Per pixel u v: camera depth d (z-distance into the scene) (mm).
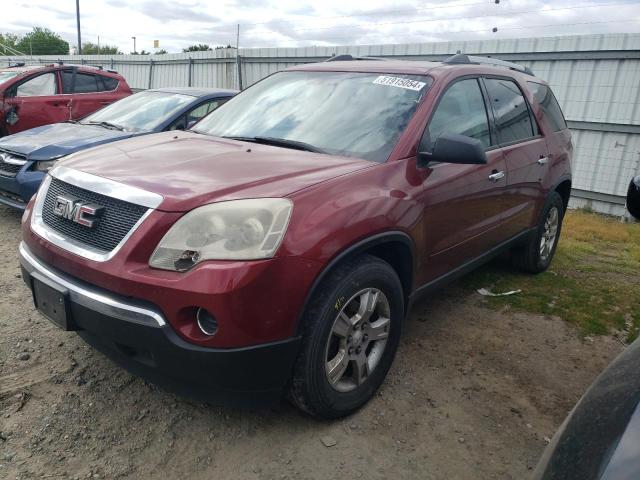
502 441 2662
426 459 2500
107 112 6867
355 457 2475
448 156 2881
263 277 2131
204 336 2148
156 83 16344
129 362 2389
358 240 2477
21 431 2482
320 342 2381
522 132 4312
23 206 5215
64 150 5188
